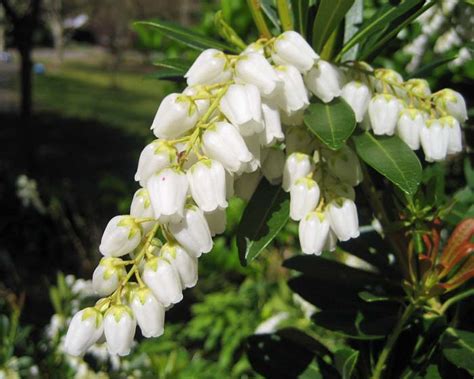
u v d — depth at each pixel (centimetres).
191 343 53
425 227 16
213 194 13
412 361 17
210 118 13
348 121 14
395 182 14
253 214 15
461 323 17
